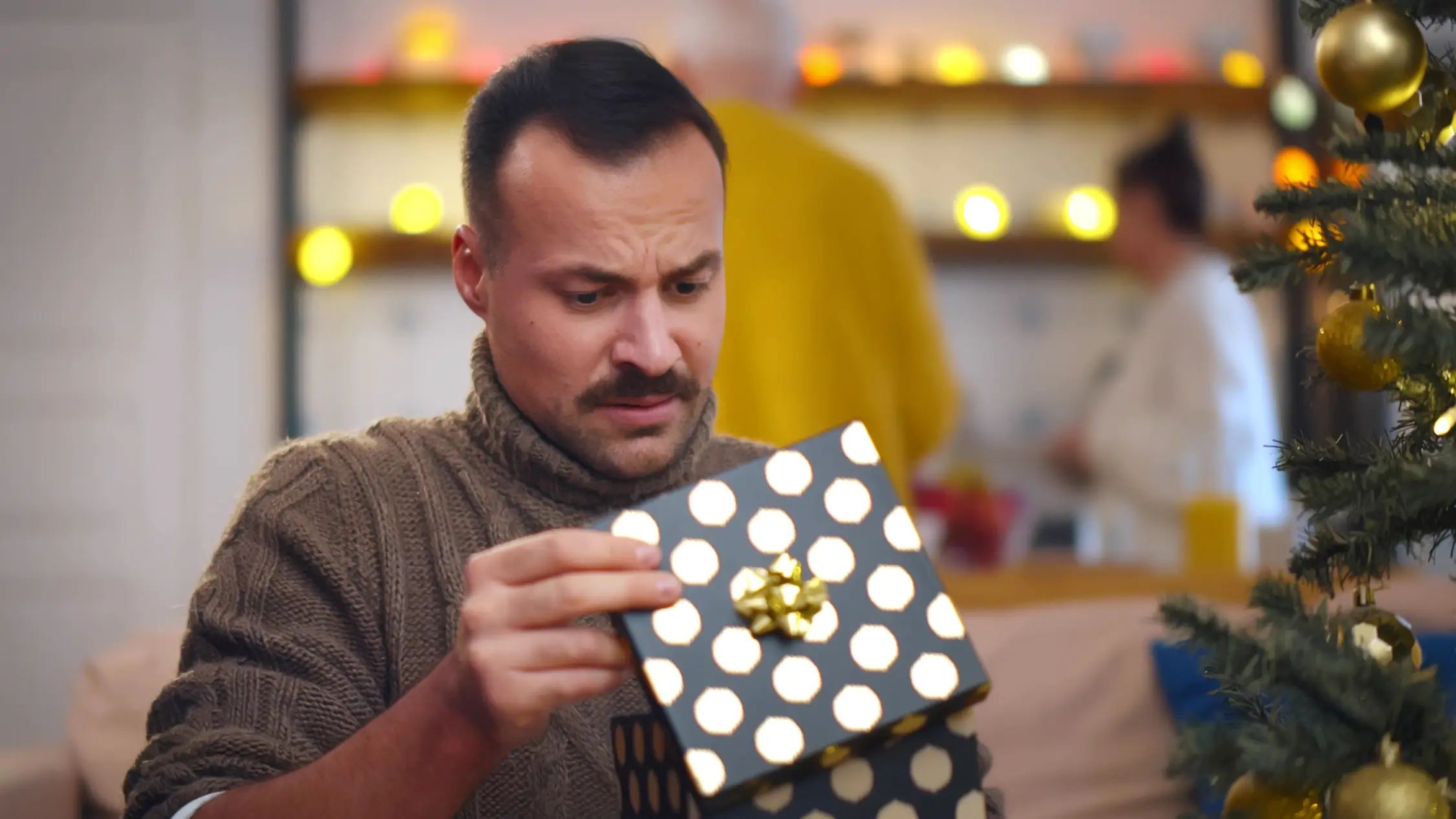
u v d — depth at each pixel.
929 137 3.66
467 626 0.69
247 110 3.52
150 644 1.77
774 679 0.61
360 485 0.99
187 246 3.51
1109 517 2.99
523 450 0.98
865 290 2.06
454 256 1.00
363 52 3.59
